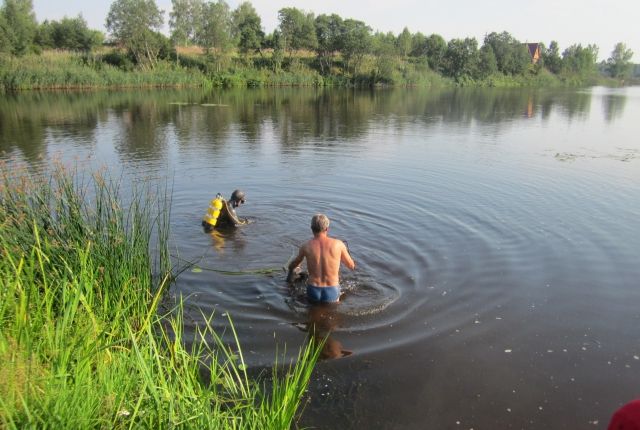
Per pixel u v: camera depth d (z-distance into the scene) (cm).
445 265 672
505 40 8375
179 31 5916
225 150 1552
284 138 1836
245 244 742
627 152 1622
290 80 5894
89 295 427
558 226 837
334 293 564
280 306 560
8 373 286
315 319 535
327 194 1035
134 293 496
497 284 620
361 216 882
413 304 568
